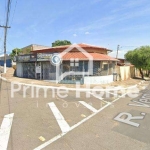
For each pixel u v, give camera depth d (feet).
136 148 13.98
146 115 23.15
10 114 22.35
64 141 15.03
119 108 26.89
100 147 14.03
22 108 25.43
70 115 22.68
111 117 22.12
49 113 23.31
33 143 14.55
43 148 13.74
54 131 17.20
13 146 13.97
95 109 26.05
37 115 22.26
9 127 17.95
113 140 15.38
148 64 80.69
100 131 17.40
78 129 17.85
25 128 17.79
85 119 21.15
